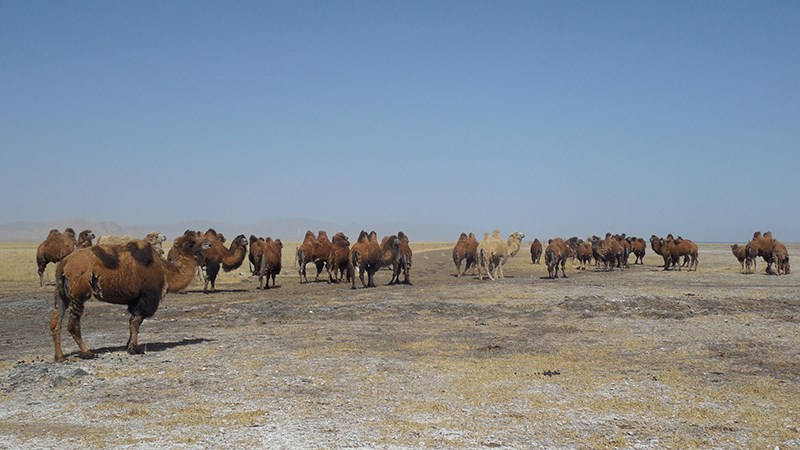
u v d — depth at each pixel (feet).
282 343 44.42
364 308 62.28
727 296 69.77
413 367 36.35
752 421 26.58
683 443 23.94
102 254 37.88
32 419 26.61
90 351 39.55
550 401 29.40
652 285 87.30
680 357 40.04
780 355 40.70
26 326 55.67
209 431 24.93
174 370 35.06
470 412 27.66
